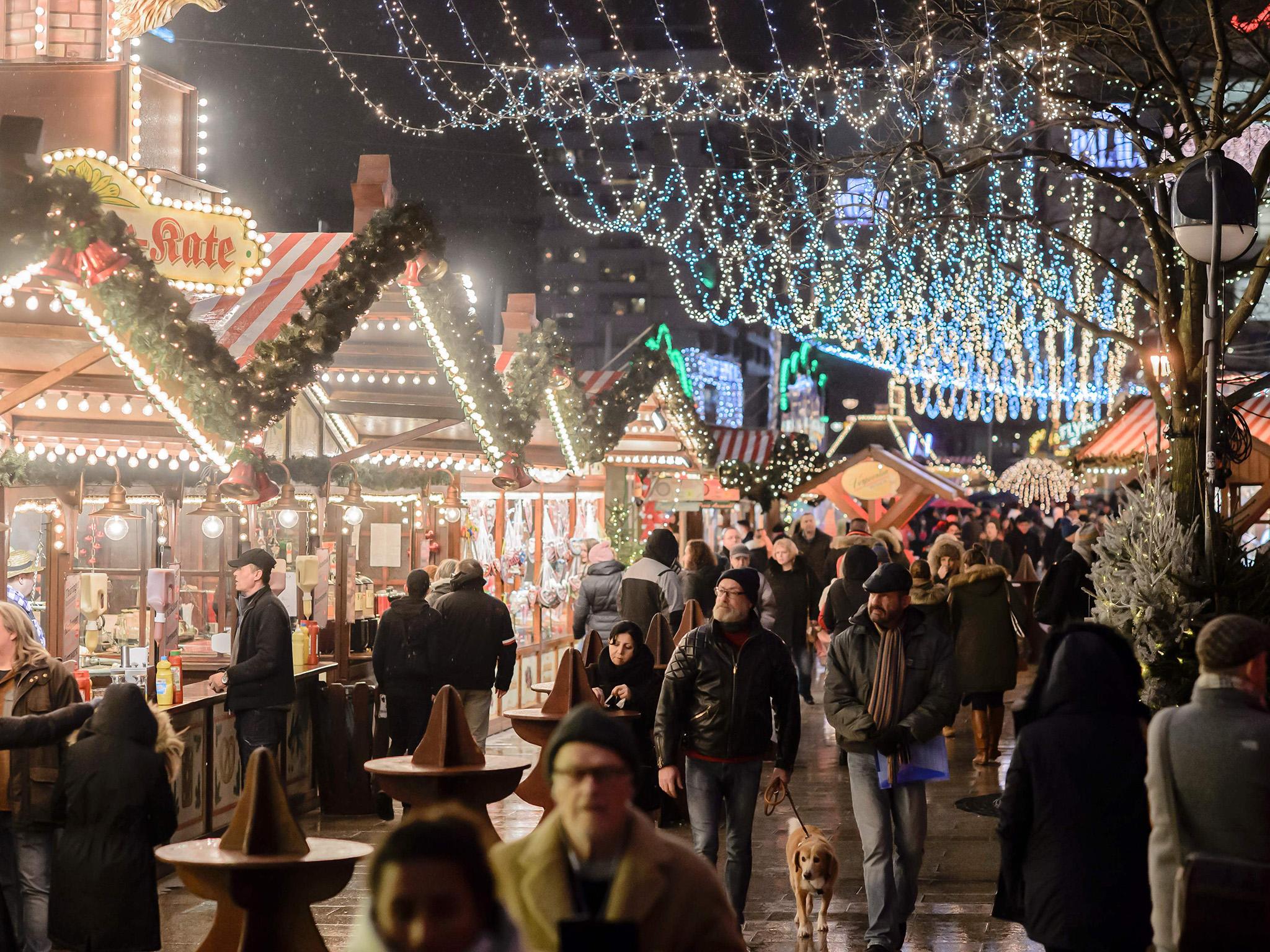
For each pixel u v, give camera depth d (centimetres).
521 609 1925
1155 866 539
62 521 1174
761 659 858
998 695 1516
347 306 1111
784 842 1179
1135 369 3159
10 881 829
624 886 408
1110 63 1692
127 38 1285
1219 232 984
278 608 1161
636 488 2769
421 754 890
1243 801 521
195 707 1141
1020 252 2769
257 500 1179
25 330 1070
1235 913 473
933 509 4638
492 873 328
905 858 833
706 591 1753
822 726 1841
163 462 1188
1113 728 579
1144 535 1124
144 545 1320
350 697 1323
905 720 819
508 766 896
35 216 859
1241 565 1105
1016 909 599
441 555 1802
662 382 2283
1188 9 1709
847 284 3219
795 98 2148
